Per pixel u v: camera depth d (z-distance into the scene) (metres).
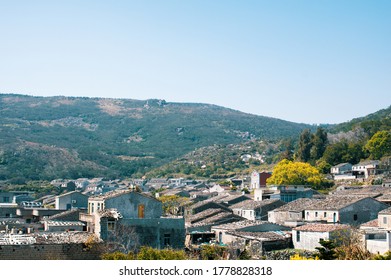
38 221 98.06
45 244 54.06
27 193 184.00
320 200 107.50
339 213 94.94
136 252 65.06
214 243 86.06
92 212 78.81
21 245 52.78
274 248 82.12
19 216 105.94
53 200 158.25
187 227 94.69
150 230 68.44
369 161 188.25
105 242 61.00
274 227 90.06
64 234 60.00
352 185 160.38
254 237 82.81
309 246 81.31
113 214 66.38
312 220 100.00
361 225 89.12
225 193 168.75
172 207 138.50
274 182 167.50
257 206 116.00
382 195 115.75
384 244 69.38
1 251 51.81
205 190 199.62
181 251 60.31
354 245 63.44
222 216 101.81
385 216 86.19
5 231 76.31
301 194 139.62
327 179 175.38
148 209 75.69
